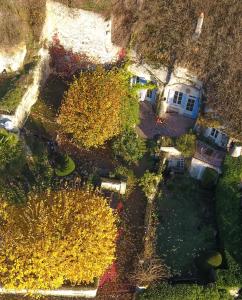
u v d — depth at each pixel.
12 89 35.66
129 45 37.47
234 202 33.78
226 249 32.00
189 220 34.78
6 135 34.16
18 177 33.84
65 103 34.84
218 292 30.64
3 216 29.38
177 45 36.34
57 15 37.03
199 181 36.94
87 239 28.03
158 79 38.12
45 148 35.72
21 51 36.72
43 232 27.88
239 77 35.19
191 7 36.78
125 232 32.97
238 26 35.97
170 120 39.50
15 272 27.47
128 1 36.72
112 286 31.06
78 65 39.47
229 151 35.62
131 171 35.09
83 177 34.78
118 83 36.25
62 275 28.00
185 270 32.22
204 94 36.28
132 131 37.03
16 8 36.16
